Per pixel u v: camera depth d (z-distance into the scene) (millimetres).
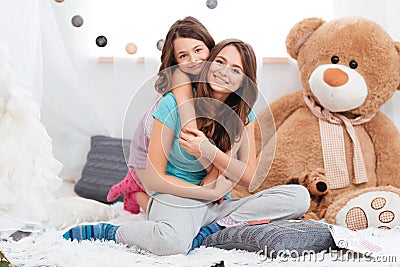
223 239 1812
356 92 2316
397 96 2547
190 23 2070
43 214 1963
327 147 2391
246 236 1749
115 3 2568
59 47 2482
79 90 2555
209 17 2572
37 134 2027
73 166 2646
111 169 2510
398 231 2008
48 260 1604
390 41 2404
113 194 2248
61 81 2521
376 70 2357
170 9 2564
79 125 2611
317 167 2393
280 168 2412
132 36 2582
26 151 1977
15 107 1964
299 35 2494
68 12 2508
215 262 1615
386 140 2432
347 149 2402
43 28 2438
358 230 2055
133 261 1600
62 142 2611
